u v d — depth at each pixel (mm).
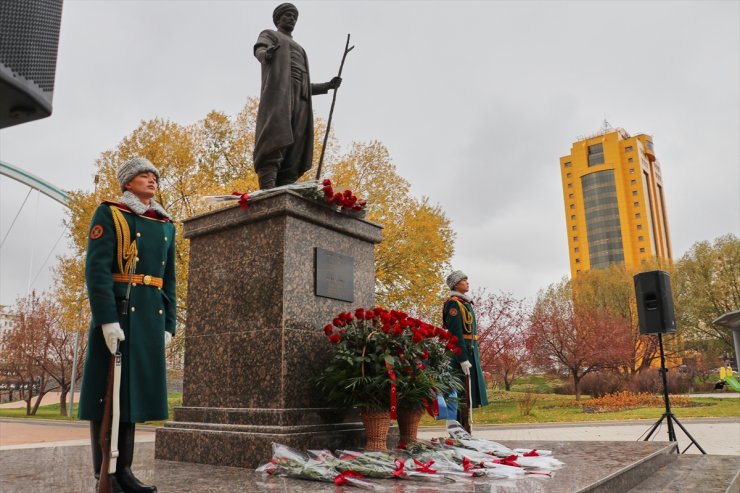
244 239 4969
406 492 3049
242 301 4820
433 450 4332
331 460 3748
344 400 4426
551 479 3469
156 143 18125
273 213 4766
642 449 5250
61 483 3490
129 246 3297
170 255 3619
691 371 32938
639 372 29656
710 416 15875
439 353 4980
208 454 4410
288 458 3789
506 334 25219
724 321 10445
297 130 5773
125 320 3230
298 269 4758
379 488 3182
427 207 19953
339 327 4750
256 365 4566
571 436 11906
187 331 5148
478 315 24484
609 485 3631
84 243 17594
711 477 4570
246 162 20984
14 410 31094
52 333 26953
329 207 5141
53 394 47344
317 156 19625
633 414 17125
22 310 27766
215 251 5164
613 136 92125
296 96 5770
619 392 25516
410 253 18781
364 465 3604
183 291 16375
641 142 95750
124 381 3143
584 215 92938
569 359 26109
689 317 37812
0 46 1315
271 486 3340
